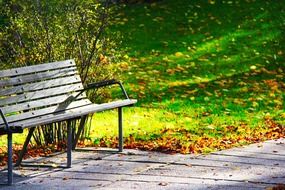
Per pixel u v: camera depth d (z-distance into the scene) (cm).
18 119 838
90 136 1091
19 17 1039
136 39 2038
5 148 1038
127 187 743
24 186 759
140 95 1473
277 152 923
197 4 2361
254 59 1798
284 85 1517
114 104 925
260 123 1165
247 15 2195
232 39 1980
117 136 1084
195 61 1803
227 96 1441
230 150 939
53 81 920
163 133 1096
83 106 958
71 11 1032
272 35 1994
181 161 873
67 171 833
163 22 2203
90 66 1041
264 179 770
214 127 1133
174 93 1486
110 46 1077
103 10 1101
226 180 767
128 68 1727
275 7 2247
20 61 1012
